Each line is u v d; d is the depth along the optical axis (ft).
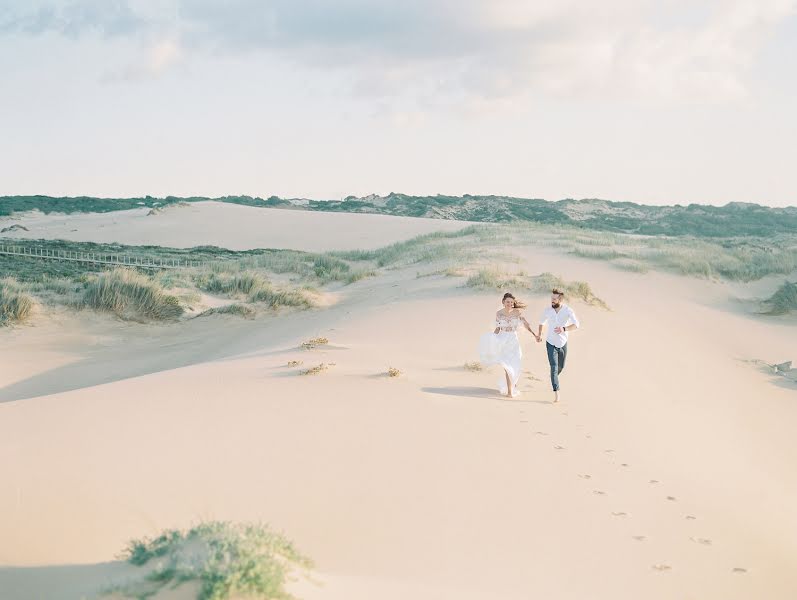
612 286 86.69
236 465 25.17
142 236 241.76
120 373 56.49
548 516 22.84
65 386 52.26
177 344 67.51
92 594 12.84
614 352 52.70
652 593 18.45
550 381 42.63
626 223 409.28
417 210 491.72
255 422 30.30
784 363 55.31
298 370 40.52
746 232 367.25
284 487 23.50
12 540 17.98
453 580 17.93
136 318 74.08
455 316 63.00
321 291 93.71
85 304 74.08
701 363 53.57
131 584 12.96
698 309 80.18
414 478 25.05
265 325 75.82
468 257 104.73
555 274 89.30
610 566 19.76
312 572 15.57
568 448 29.89
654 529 22.68
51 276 100.83
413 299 75.36
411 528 21.15
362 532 20.61
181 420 30.37
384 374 39.93
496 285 75.05
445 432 30.30
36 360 58.95
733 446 34.45
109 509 20.75
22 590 13.98
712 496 26.66
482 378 41.52
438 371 42.27
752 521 24.73
